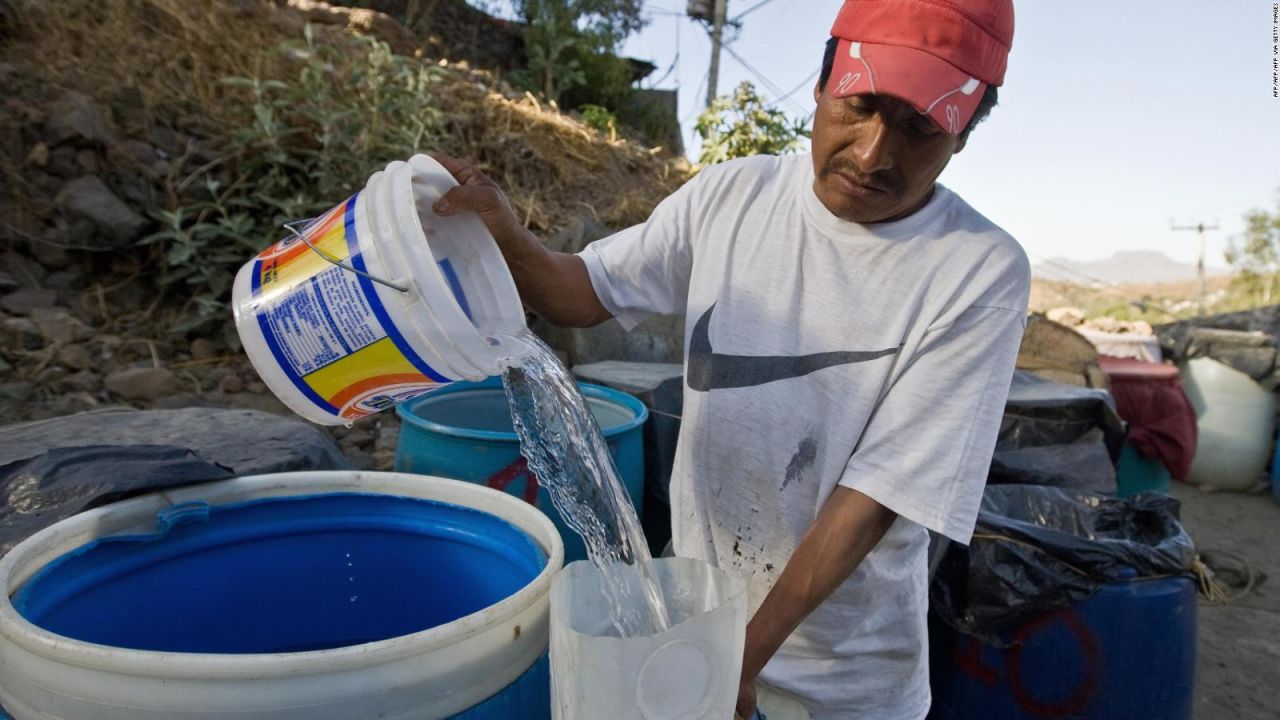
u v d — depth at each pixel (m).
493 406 2.33
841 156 1.08
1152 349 4.98
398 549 1.34
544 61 7.69
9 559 0.96
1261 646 3.07
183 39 3.94
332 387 1.04
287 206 3.35
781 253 1.24
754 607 1.33
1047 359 4.26
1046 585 1.81
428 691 0.81
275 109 3.79
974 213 1.18
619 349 3.45
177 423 2.01
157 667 0.74
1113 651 1.80
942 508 1.06
